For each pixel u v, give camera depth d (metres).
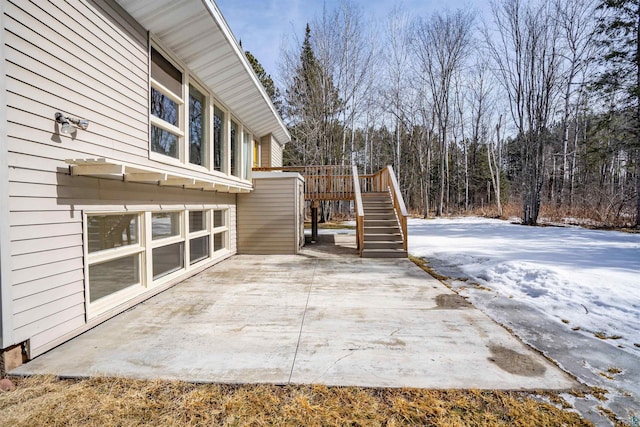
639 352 2.76
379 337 3.11
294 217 8.33
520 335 3.14
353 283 5.25
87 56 3.17
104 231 3.62
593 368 2.50
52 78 2.79
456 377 2.37
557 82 16.28
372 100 21.84
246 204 8.41
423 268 6.41
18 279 2.52
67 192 3.00
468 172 31.25
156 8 3.91
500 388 2.22
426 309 3.94
